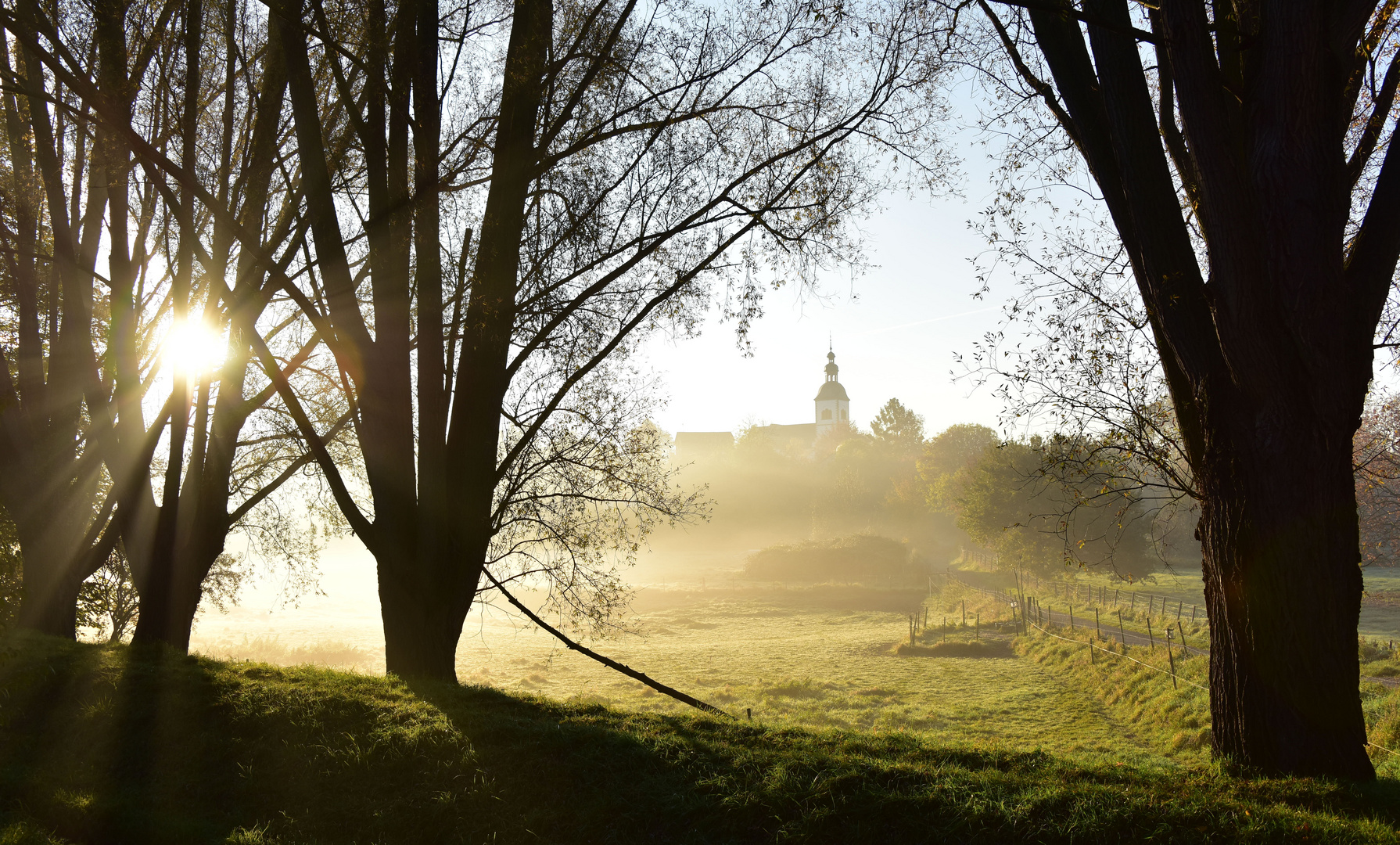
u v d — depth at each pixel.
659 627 49.56
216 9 13.72
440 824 6.52
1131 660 24.83
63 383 15.40
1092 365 9.98
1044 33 9.31
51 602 14.55
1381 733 12.93
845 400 171.38
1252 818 5.79
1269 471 7.70
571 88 12.36
